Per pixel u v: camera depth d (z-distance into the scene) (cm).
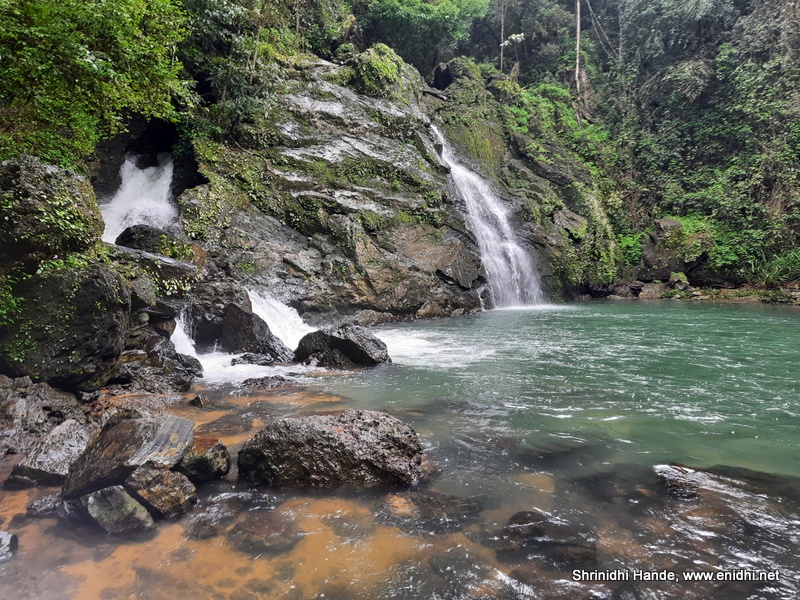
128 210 1412
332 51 2417
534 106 2795
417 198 1781
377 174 1750
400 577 284
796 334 1177
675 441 498
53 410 557
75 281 618
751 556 302
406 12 2620
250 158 1538
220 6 1448
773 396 664
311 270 1412
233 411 606
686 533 328
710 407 615
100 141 1459
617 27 3256
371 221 1596
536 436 515
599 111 2972
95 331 632
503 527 336
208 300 1052
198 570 292
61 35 661
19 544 318
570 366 859
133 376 706
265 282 1309
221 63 1559
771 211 2177
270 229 1445
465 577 283
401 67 2247
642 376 782
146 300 819
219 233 1312
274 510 365
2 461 457
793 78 2272
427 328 1374
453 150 2378
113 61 789
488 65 3038
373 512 360
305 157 1627
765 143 2281
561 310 1800
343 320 1408
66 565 298
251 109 1552
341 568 293
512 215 2252
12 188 598
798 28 2289
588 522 342
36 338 591
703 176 2459
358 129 1806
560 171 2514
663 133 2641
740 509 358
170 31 941
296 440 414
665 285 2270
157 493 353
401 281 1552
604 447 484
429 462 450
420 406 627
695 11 2573
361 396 676
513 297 2016
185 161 1537
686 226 2288
